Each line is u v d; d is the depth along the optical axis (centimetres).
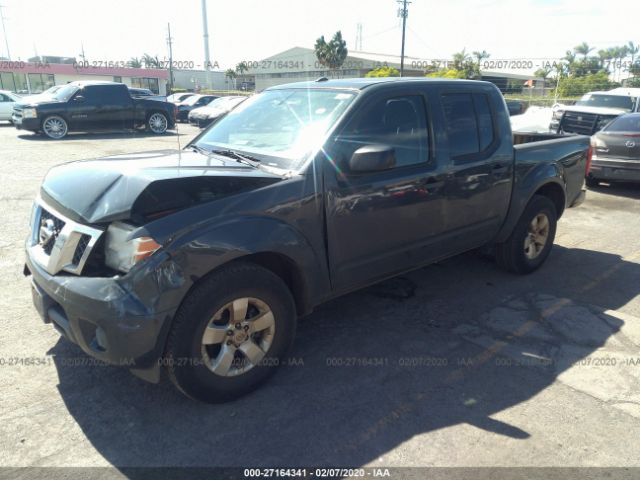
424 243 386
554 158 494
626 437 272
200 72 6256
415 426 279
